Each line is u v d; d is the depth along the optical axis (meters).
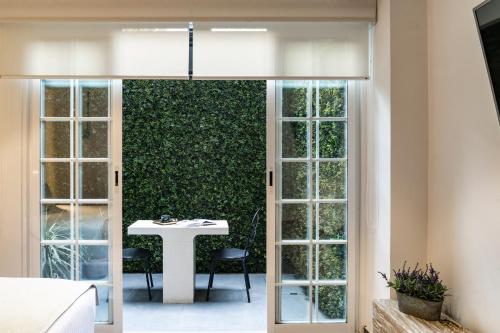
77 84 2.79
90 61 2.65
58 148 2.80
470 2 1.99
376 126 2.64
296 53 2.68
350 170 2.82
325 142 2.85
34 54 2.64
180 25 2.67
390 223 2.44
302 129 2.85
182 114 4.82
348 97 2.83
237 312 3.57
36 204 2.78
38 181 2.78
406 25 2.44
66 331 1.68
